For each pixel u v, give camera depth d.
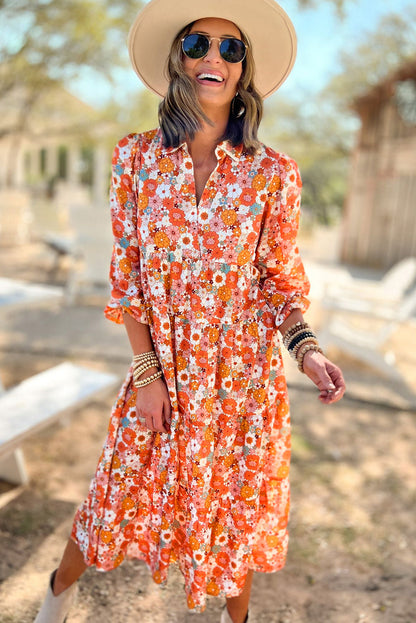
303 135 20.39
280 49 1.70
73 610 2.12
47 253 11.12
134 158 1.57
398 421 4.33
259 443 1.63
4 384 4.29
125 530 1.70
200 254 1.54
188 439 1.59
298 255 1.68
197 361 1.56
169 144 1.52
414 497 3.17
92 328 6.25
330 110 19.88
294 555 2.57
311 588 2.37
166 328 1.57
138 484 1.68
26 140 12.12
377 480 3.34
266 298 1.66
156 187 1.53
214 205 1.53
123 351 5.49
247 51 1.60
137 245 1.62
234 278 1.56
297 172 1.61
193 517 1.59
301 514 2.90
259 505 1.72
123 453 1.64
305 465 3.44
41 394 2.77
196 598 1.62
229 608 1.78
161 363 1.59
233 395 1.61
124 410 1.65
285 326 1.63
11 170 14.14
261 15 1.59
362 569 2.51
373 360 5.25
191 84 1.51
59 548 2.45
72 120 11.12
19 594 2.15
